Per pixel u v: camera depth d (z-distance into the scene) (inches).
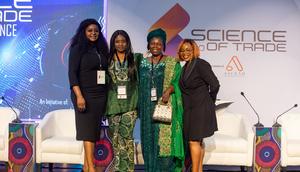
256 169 214.2
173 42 252.8
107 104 192.5
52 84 255.9
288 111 253.4
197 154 196.9
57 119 236.8
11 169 213.3
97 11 253.0
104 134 209.6
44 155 214.1
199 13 251.8
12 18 255.4
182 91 195.9
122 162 192.7
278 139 213.9
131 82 191.0
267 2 251.3
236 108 254.1
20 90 256.7
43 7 254.4
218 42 252.2
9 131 212.2
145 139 193.3
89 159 193.9
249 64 252.8
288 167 251.9
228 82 253.6
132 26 253.0
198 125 193.6
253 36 252.4
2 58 256.5
